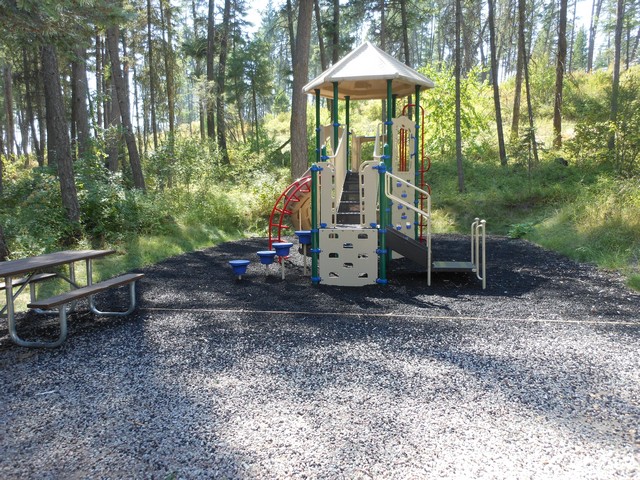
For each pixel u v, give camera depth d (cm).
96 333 491
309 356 417
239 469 248
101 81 2453
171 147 1684
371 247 710
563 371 377
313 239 732
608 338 457
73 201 1084
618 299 607
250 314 557
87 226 1134
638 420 297
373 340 459
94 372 386
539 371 378
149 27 2166
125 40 2441
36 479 243
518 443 271
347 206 848
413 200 927
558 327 493
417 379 364
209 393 343
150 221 1191
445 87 2047
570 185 1518
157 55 2334
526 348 432
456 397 332
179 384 360
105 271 819
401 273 805
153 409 319
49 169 1553
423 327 499
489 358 407
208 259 968
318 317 543
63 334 451
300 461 255
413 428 289
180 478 242
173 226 1247
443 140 2056
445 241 1194
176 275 801
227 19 2698
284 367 392
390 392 341
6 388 358
